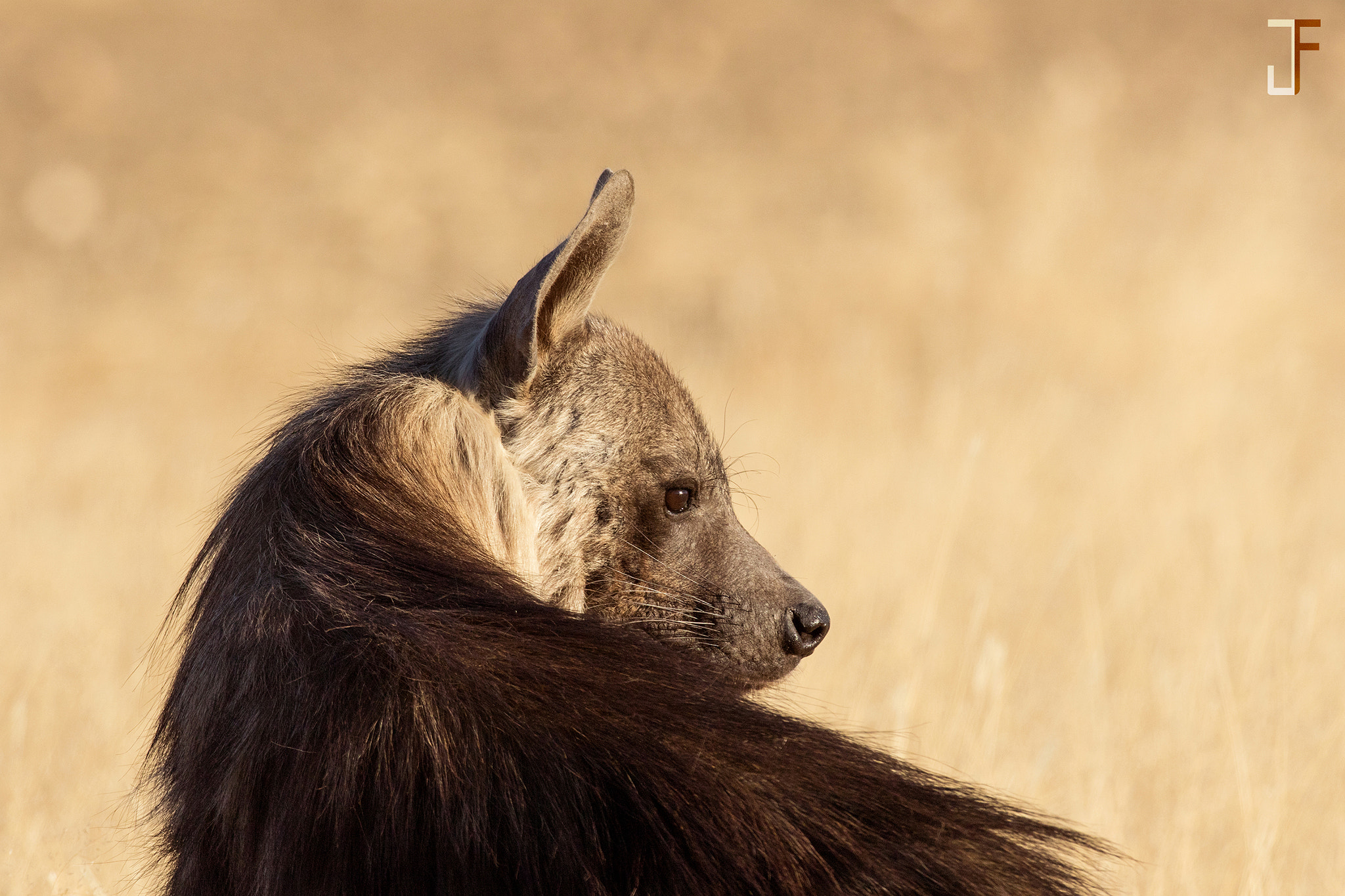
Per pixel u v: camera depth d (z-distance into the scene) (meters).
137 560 30.98
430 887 9.30
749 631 13.93
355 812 9.52
